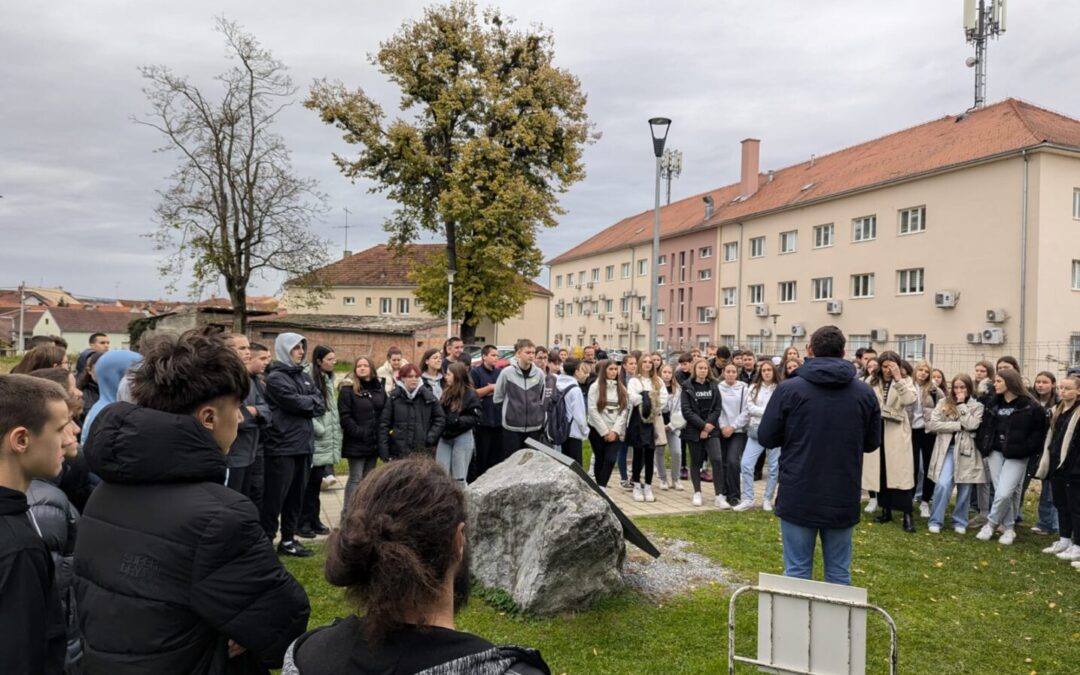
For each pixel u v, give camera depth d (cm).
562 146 3144
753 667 447
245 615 178
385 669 124
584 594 531
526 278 3284
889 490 830
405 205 3225
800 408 458
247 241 3039
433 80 3097
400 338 3547
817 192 3506
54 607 200
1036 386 870
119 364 478
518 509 553
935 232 2800
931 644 496
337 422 736
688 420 903
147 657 175
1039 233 2403
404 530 129
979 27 3225
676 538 739
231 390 203
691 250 4628
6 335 7519
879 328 3070
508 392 855
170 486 186
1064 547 725
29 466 202
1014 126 2661
